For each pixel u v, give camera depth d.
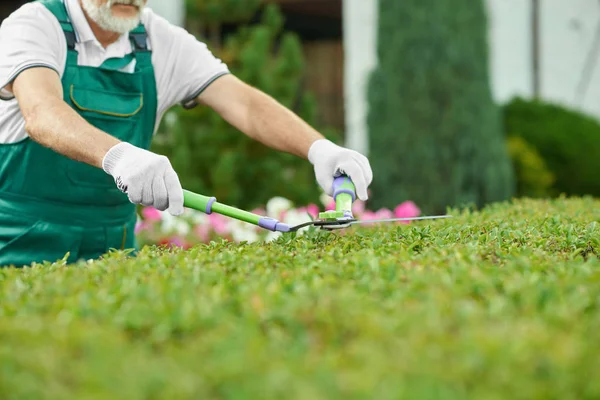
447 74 9.77
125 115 4.13
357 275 2.30
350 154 3.87
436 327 1.65
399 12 9.91
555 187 11.16
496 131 9.91
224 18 10.67
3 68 3.80
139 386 1.44
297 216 6.81
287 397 1.42
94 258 4.27
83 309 1.91
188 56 4.36
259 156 8.69
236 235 6.83
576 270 2.31
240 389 1.44
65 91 4.00
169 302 1.92
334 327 1.73
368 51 12.69
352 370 1.52
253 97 4.29
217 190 8.34
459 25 9.84
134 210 4.50
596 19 12.66
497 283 2.16
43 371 1.53
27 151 4.02
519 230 3.23
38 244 4.12
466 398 1.40
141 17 4.27
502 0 12.66
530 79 12.65
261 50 9.16
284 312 1.81
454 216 4.11
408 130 9.84
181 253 2.82
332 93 15.07
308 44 15.22
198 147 8.67
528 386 1.43
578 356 1.53
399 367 1.48
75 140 3.47
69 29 3.98
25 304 2.03
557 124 11.20
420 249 2.96
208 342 1.64
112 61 4.11
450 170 9.76
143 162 3.34
